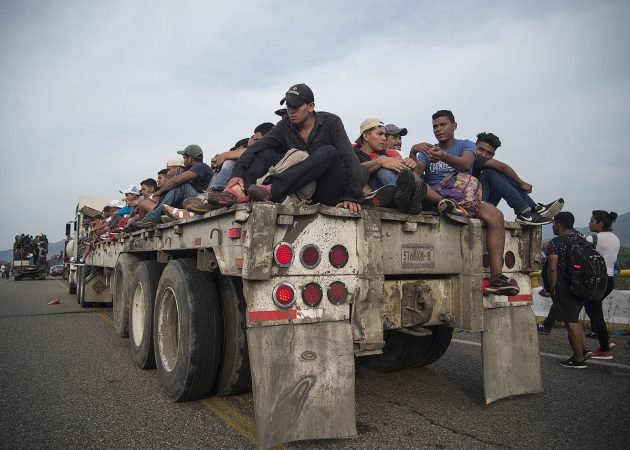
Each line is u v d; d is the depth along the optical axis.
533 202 4.36
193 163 6.23
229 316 3.67
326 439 3.11
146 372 4.84
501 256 3.76
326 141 3.58
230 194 3.19
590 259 4.98
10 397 3.99
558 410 3.71
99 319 8.77
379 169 3.97
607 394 4.15
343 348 2.95
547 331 7.20
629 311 7.33
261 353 2.74
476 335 7.09
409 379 4.68
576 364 5.12
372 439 3.12
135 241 6.26
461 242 3.70
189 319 3.59
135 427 3.31
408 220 3.37
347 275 3.06
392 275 3.59
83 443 3.04
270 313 2.81
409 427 3.35
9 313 9.70
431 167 4.35
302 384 2.81
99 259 9.72
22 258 29.84
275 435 2.69
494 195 4.55
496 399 3.72
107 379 4.56
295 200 3.30
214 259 3.51
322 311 2.95
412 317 3.44
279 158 3.89
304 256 2.92
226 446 3.00
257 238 2.75
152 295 4.73
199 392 3.70
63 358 5.48
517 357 3.92
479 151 4.59
